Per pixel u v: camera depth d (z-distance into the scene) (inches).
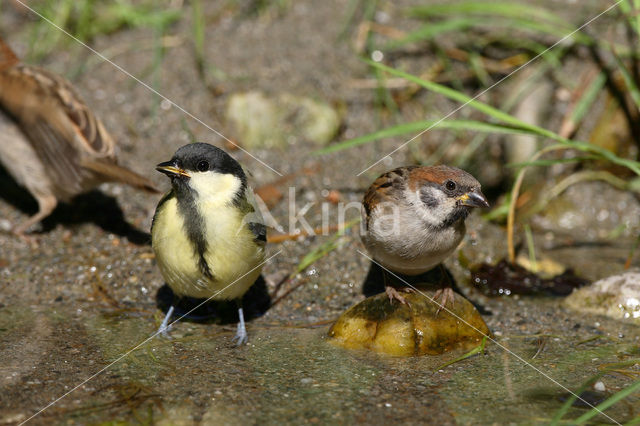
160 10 585.6
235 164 323.6
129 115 510.0
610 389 292.7
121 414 271.1
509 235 420.8
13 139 413.1
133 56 549.3
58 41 561.0
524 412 273.7
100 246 429.7
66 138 404.5
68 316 367.6
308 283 404.8
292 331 358.3
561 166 500.7
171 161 315.3
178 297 357.1
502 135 506.6
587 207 490.6
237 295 341.1
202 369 311.3
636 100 441.7
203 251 313.9
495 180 501.0
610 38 457.7
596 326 361.1
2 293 387.5
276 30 566.9
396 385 297.0
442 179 335.9
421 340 330.6
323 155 498.3
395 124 517.3
